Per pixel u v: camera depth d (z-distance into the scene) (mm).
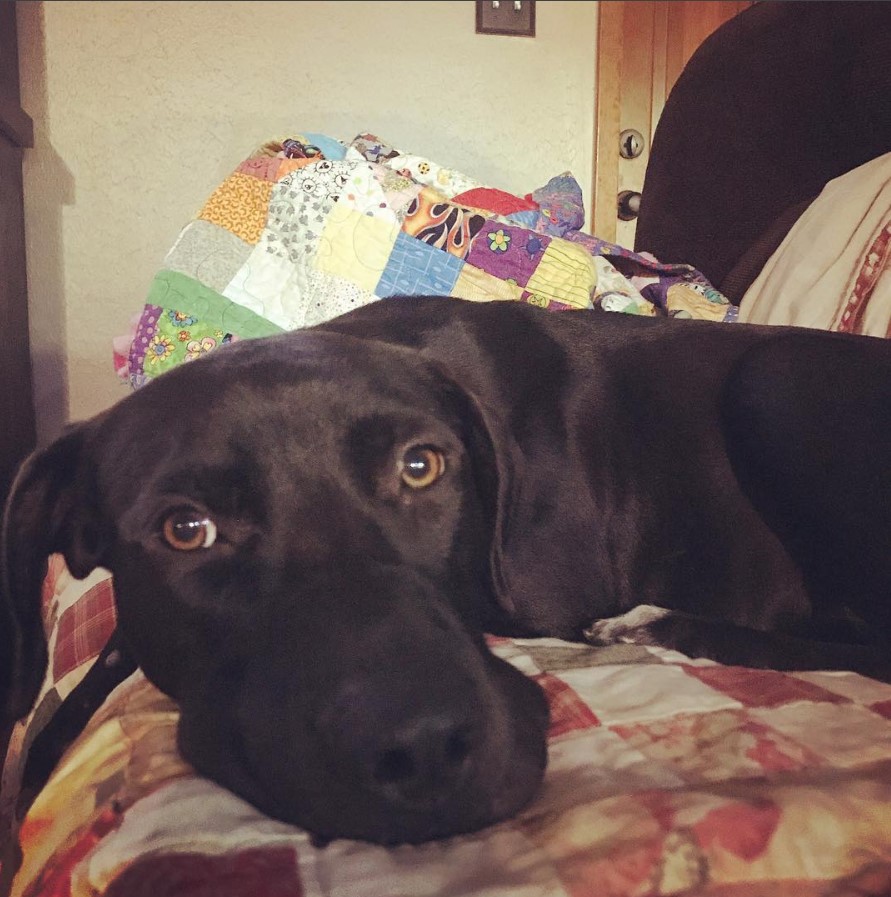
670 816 683
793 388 1305
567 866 642
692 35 3363
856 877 649
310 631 799
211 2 3004
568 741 848
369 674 728
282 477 925
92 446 1062
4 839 1405
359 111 3184
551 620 1303
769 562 1385
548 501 1336
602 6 3244
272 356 1063
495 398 1367
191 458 915
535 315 1518
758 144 2508
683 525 1404
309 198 2158
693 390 1440
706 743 819
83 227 3049
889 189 1869
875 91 2078
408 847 702
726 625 1248
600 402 1431
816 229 2014
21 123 2740
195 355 2043
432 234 2168
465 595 1028
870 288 1778
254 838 715
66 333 3086
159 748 890
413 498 998
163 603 935
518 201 2543
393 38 3150
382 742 682
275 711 756
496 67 3246
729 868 647
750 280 2449
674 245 2887
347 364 1051
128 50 2977
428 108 3230
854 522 1255
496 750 739
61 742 1211
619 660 1123
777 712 900
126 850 699
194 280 2096
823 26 2262
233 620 884
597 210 3406
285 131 3143
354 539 912
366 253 2127
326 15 3088
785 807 691
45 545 1097
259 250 2145
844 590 1326
